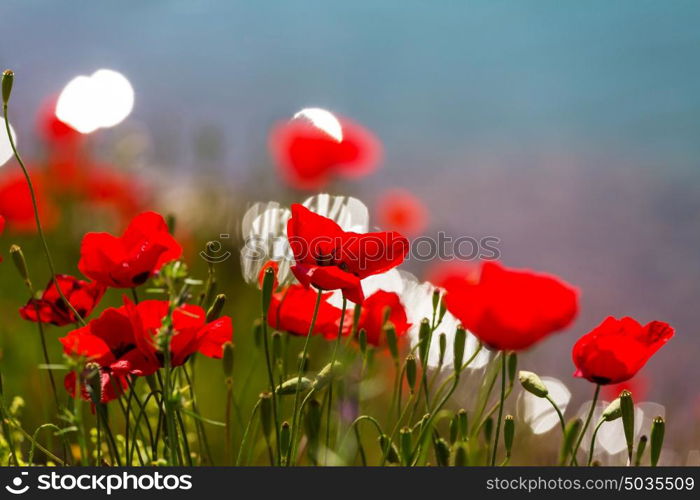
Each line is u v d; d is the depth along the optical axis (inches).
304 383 86.1
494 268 86.0
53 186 143.0
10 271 124.3
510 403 118.0
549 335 85.7
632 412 86.4
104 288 89.2
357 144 130.0
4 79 85.5
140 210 144.6
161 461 85.3
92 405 87.0
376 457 106.4
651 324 86.5
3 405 88.4
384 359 109.1
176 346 85.1
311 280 85.0
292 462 87.8
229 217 136.2
